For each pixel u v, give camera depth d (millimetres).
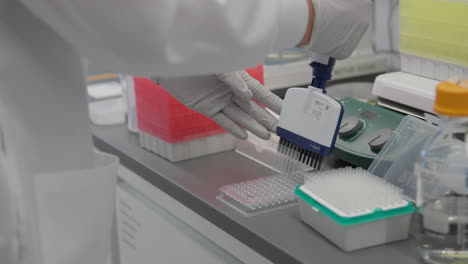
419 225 889
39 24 863
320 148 1079
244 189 1138
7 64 854
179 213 1254
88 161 946
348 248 907
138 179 1404
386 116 1234
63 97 903
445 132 859
